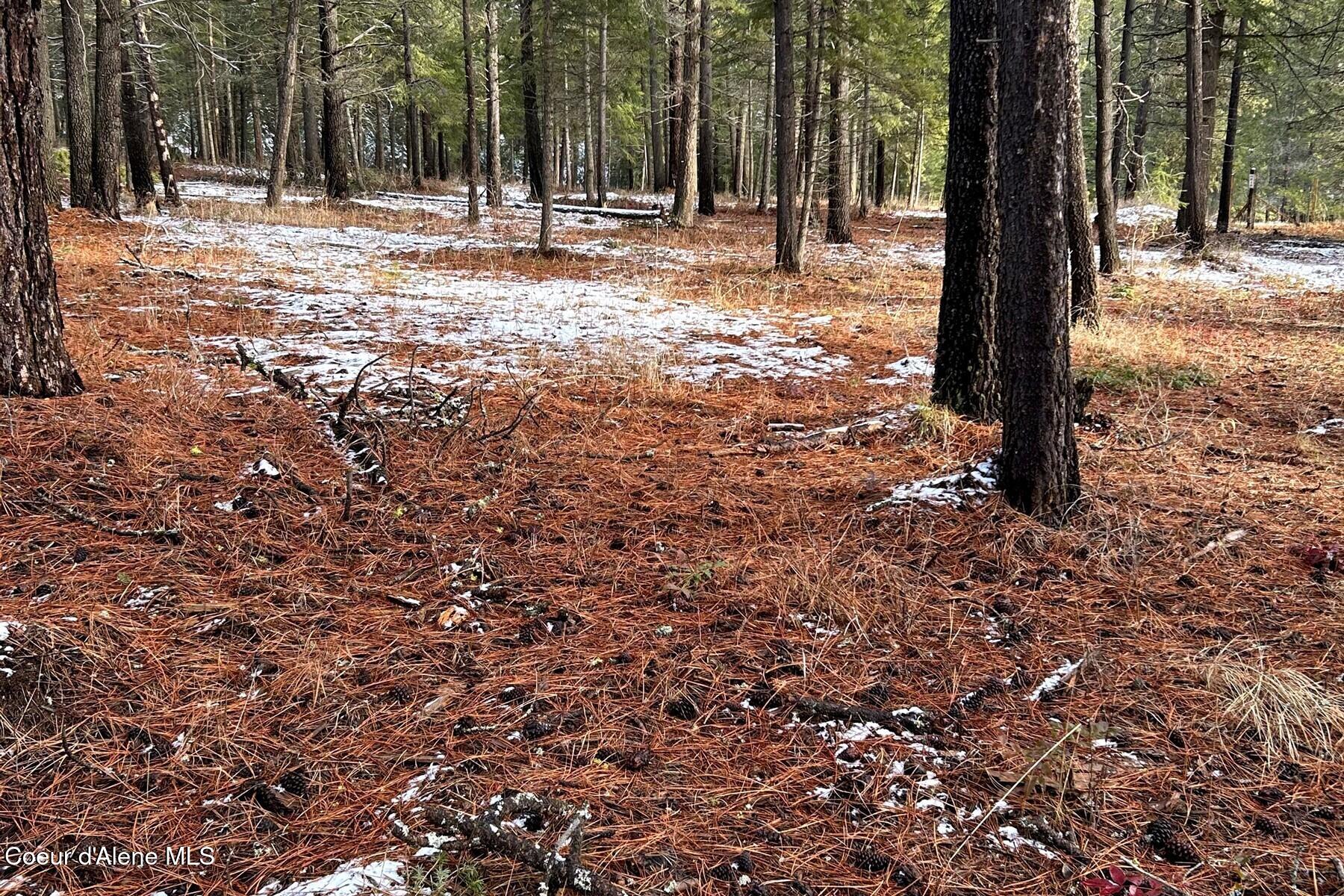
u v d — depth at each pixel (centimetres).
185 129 5088
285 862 212
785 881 208
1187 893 205
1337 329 940
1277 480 475
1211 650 313
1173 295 1203
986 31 517
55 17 2084
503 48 2094
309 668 289
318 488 420
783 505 435
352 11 2364
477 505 412
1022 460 411
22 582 315
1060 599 351
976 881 210
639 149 3775
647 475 473
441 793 235
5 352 454
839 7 1342
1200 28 1686
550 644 312
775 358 768
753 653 310
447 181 3759
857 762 253
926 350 807
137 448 425
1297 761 255
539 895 202
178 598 321
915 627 327
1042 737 265
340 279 1063
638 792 239
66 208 1405
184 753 248
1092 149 2720
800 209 1359
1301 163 3294
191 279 947
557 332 817
